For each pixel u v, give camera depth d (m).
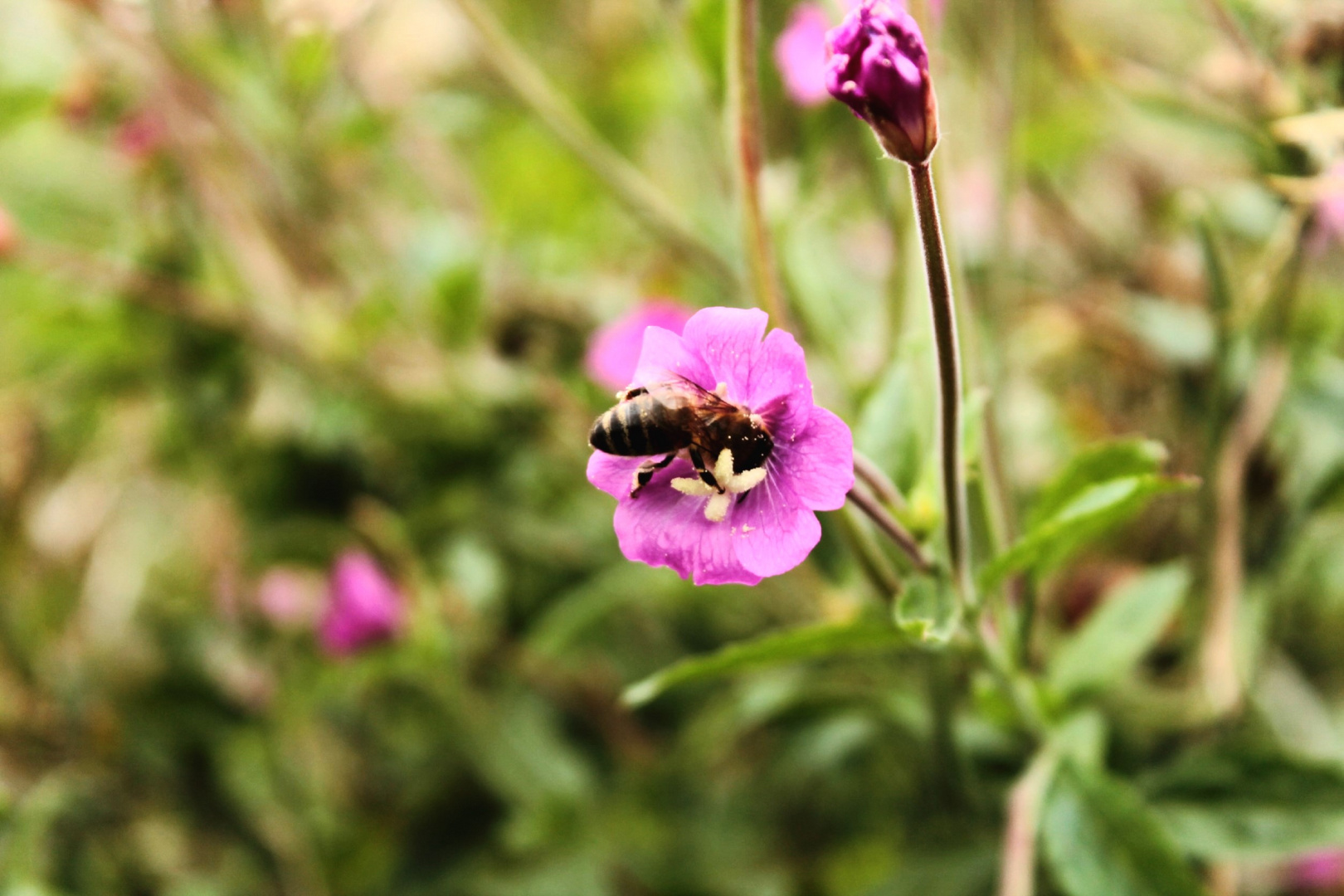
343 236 0.42
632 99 0.50
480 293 0.36
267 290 0.40
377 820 0.38
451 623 0.38
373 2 0.35
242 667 0.41
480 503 0.39
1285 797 0.31
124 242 0.40
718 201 0.43
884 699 0.33
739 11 0.30
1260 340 0.33
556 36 0.54
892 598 0.29
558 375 0.40
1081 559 0.36
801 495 0.28
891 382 0.30
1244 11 0.33
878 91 0.27
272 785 0.38
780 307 0.30
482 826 0.37
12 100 0.37
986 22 0.36
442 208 0.44
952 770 0.32
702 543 0.28
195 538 0.44
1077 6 0.44
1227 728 0.33
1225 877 0.32
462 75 0.46
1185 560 0.34
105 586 0.41
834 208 0.41
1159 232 0.41
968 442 0.29
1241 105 0.33
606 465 0.28
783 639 0.29
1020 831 0.30
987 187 0.40
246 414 0.41
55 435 0.42
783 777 0.37
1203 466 0.33
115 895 0.36
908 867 0.32
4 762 0.36
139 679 0.39
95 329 0.39
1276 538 0.34
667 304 0.37
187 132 0.37
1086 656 0.31
